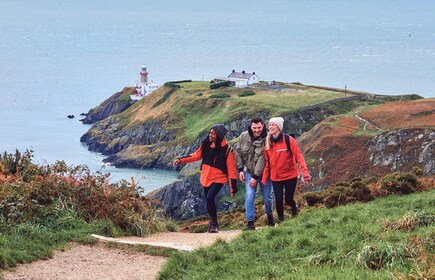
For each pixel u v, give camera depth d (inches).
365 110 4416.8
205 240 593.6
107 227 619.2
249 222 632.4
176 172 5295.3
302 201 836.0
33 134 6515.8
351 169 3656.5
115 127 6446.9
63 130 6850.4
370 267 387.2
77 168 702.5
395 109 4323.3
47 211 609.9
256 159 625.9
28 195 618.8
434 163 3464.6
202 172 658.8
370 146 3754.9
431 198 599.5
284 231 507.2
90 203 647.8
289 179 618.8
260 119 627.2
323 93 6117.1
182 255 490.3
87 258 523.5
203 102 6259.8
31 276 462.9
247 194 631.2
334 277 367.6
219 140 644.7
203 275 444.5
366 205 620.1
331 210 599.8
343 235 461.7
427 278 331.9
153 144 5738.2
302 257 435.8
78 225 604.4
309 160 3846.0
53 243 556.7
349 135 3912.4
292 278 384.8
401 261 379.2
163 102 6786.4
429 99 4488.2
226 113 5871.1
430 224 467.2
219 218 1061.1
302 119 5438.0
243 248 488.4
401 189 739.4
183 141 5625.0
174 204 3865.7
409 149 3607.3
